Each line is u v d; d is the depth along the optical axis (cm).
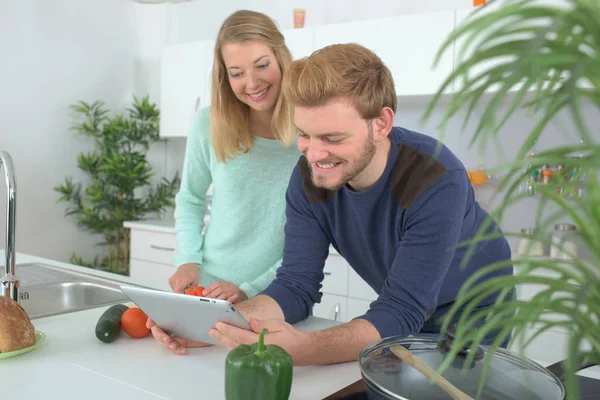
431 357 87
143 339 136
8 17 416
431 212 118
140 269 424
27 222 436
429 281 120
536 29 40
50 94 443
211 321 115
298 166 142
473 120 351
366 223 131
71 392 102
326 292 344
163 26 493
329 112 104
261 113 176
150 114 459
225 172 183
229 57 159
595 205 44
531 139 43
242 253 187
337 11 404
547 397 78
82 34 459
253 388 91
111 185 465
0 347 119
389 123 113
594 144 40
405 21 330
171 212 504
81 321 150
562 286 46
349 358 119
